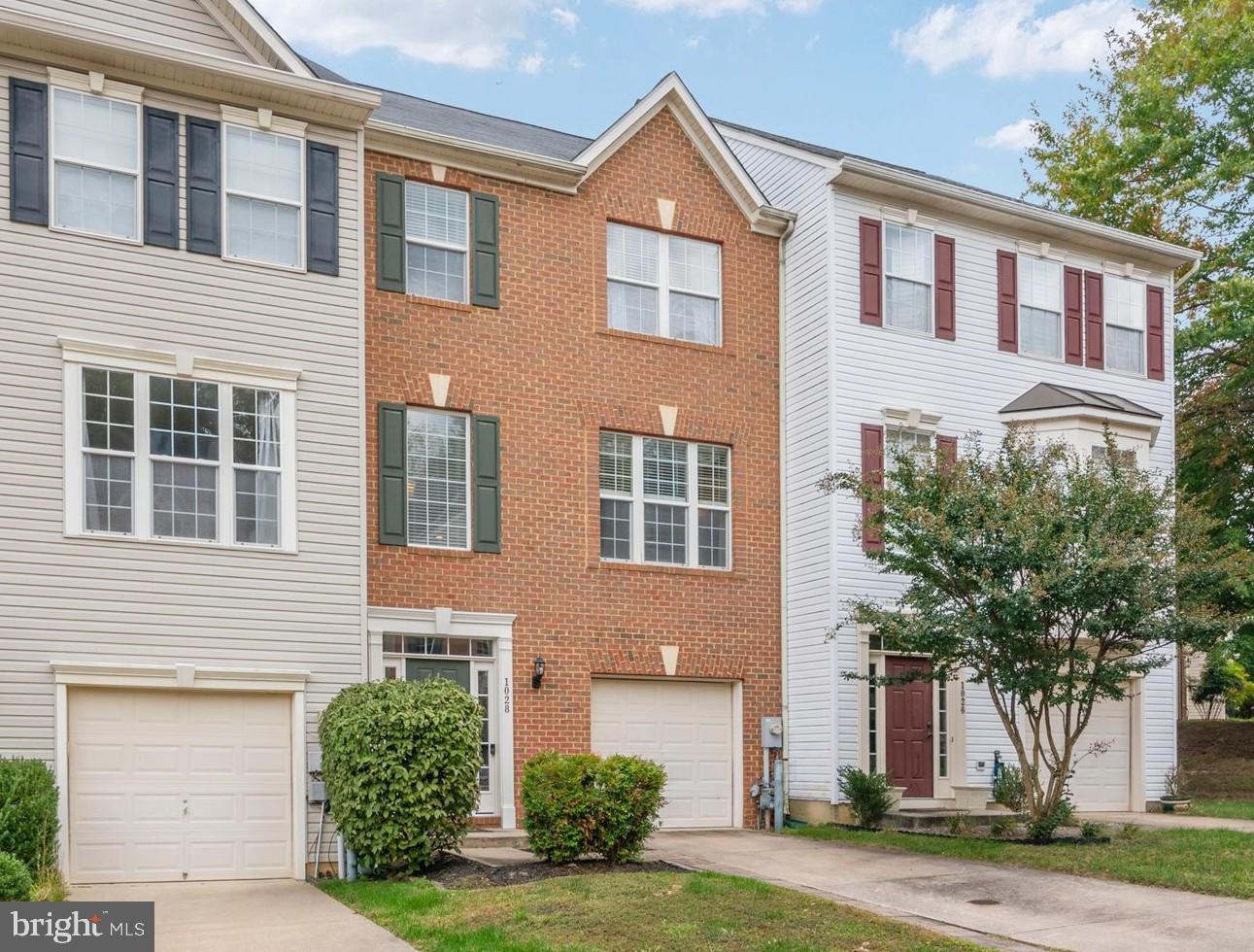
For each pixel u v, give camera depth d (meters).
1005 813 18.06
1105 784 20.61
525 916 10.62
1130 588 14.43
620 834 13.30
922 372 19.61
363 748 12.95
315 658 14.27
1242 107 25.80
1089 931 10.57
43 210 13.43
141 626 13.38
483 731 16.36
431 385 16.53
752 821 18.28
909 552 15.69
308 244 14.83
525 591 16.88
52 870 11.95
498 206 17.41
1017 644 14.84
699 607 18.33
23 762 12.17
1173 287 22.95
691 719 18.23
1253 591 20.27
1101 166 27.28
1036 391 20.52
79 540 13.19
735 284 19.39
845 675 16.98
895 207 19.73
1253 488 25.41
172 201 14.13
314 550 14.41
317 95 14.87
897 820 17.28
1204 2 27.08
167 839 13.43
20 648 12.82
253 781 13.92
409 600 15.99
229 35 14.90
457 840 13.57
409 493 16.34
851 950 9.77
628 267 18.55
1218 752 26.52
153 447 13.73
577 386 17.69
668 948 9.70
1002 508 14.81
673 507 18.47
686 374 18.67
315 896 12.41
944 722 19.27
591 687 17.30
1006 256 20.89
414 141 16.70
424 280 16.84
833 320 18.83
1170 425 22.23
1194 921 10.88
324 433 14.66
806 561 18.81
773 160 20.56
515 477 17.03
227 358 14.17
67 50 13.66
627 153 18.61
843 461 18.56
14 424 13.05
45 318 13.31
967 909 11.47
